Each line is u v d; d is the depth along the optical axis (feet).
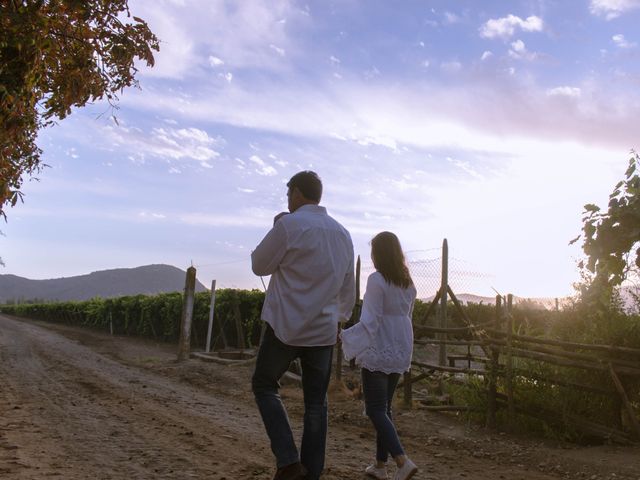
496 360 23.08
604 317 21.85
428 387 31.91
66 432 20.08
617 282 17.35
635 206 16.17
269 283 12.48
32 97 17.30
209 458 16.99
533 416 21.67
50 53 18.02
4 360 48.73
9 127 17.17
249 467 16.02
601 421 20.74
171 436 20.07
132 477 14.73
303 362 12.62
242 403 29.43
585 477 16.52
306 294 12.02
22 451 16.83
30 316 231.50
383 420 14.73
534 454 19.02
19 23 15.87
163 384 35.88
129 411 25.13
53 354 57.21
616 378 19.84
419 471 16.79
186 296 51.52
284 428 11.87
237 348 63.46
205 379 38.47
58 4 17.48
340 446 19.62
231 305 64.64
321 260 12.14
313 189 12.83
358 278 35.53
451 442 20.68
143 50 18.85
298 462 11.76
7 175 19.93
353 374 35.94
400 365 15.11
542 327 27.89
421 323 32.60
